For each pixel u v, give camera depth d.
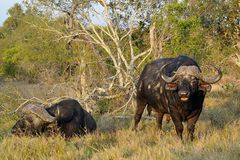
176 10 46.56
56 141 25.16
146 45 54.47
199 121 32.97
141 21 51.38
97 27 53.16
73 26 53.16
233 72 68.25
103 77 51.81
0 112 47.94
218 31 63.91
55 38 54.62
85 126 31.28
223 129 27.47
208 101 47.44
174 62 26.92
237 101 44.75
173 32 48.78
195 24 47.06
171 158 19.77
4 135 30.19
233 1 62.47
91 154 23.45
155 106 28.89
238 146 20.88
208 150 20.78
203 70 44.62
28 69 61.75
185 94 23.27
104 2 49.28
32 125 27.72
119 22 52.00
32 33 58.59
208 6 57.03
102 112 48.47
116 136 28.72
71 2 51.28
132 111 47.53
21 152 23.08
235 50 65.25
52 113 29.02
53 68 55.34
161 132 28.25
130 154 22.03
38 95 50.81
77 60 52.34
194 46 48.16
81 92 50.44
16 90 50.81
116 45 49.19
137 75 48.62
